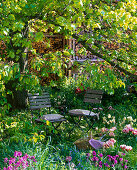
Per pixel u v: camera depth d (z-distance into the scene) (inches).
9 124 179.6
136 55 201.5
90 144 183.2
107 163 145.2
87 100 245.3
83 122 264.7
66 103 318.7
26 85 180.1
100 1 182.2
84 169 144.3
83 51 212.5
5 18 164.6
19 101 288.7
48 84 413.7
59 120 213.6
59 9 189.6
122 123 231.1
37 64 176.4
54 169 142.4
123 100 334.6
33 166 133.0
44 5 178.5
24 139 165.0
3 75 139.7
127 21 151.9
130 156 159.9
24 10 177.9
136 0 184.7
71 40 420.2
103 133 215.0
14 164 127.2
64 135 223.9
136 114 283.6
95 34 191.8
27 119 246.1
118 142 192.1
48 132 208.8
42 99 233.8
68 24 148.5
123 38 192.9
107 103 324.2
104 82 177.5
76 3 145.9
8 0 157.4
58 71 185.8
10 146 175.6
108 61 197.3
